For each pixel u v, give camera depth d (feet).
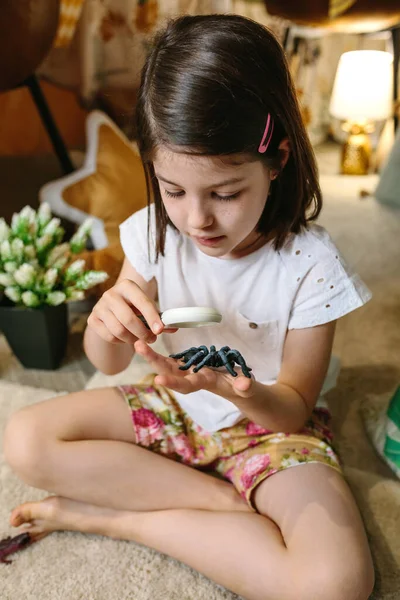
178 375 2.35
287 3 7.05
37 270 4.07
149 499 2.90
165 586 2.75
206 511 2.81
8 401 3.92
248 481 2.85
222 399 3.00
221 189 2.19
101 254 4.76
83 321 4.99
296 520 2.60
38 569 2.84
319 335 2.83
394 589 2.71
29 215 4.17
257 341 2.91
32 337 4.22
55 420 2.98
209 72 2.10
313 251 2.76
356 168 8.34
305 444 2.89
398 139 7.19
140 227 3.07
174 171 2.19
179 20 2.39
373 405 3.84
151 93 2.21
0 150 7.68
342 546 2.47
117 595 2.71
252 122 2.13
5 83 5.25
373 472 3.45
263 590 2.50
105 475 2.88
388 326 4.86
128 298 2.59
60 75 7.51
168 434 3.08
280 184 2.60
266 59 2.23
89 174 5.28
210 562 2.63
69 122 7.91
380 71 7.71
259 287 2.81
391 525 3.01
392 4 6.81
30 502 2.98
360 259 5.87
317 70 9.09
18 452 2.89
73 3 6.95
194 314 2.25
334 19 6.95
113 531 2.91
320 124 9.46
